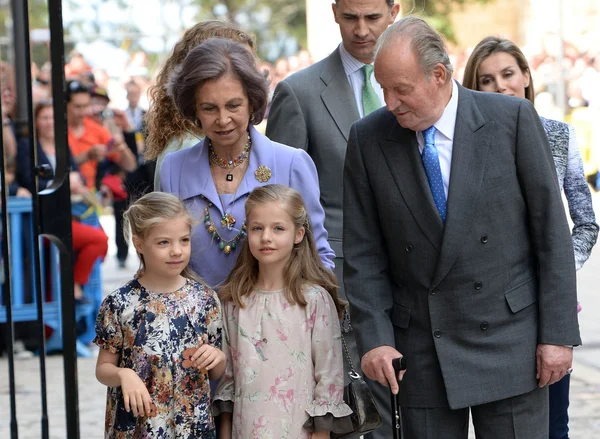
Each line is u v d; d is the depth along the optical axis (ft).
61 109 15.10
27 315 32.83
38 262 15.61
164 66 17.74
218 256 15.44
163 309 14.55
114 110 47.96
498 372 14.97
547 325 14.83
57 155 15.17
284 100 20.43
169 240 14.47
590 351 31.86
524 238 15.07
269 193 14.85
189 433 14.39
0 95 15.74
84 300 34.14
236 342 14.96
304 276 15.10
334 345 14.98
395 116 15.16
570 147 19.06
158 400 14.39
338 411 14.76
